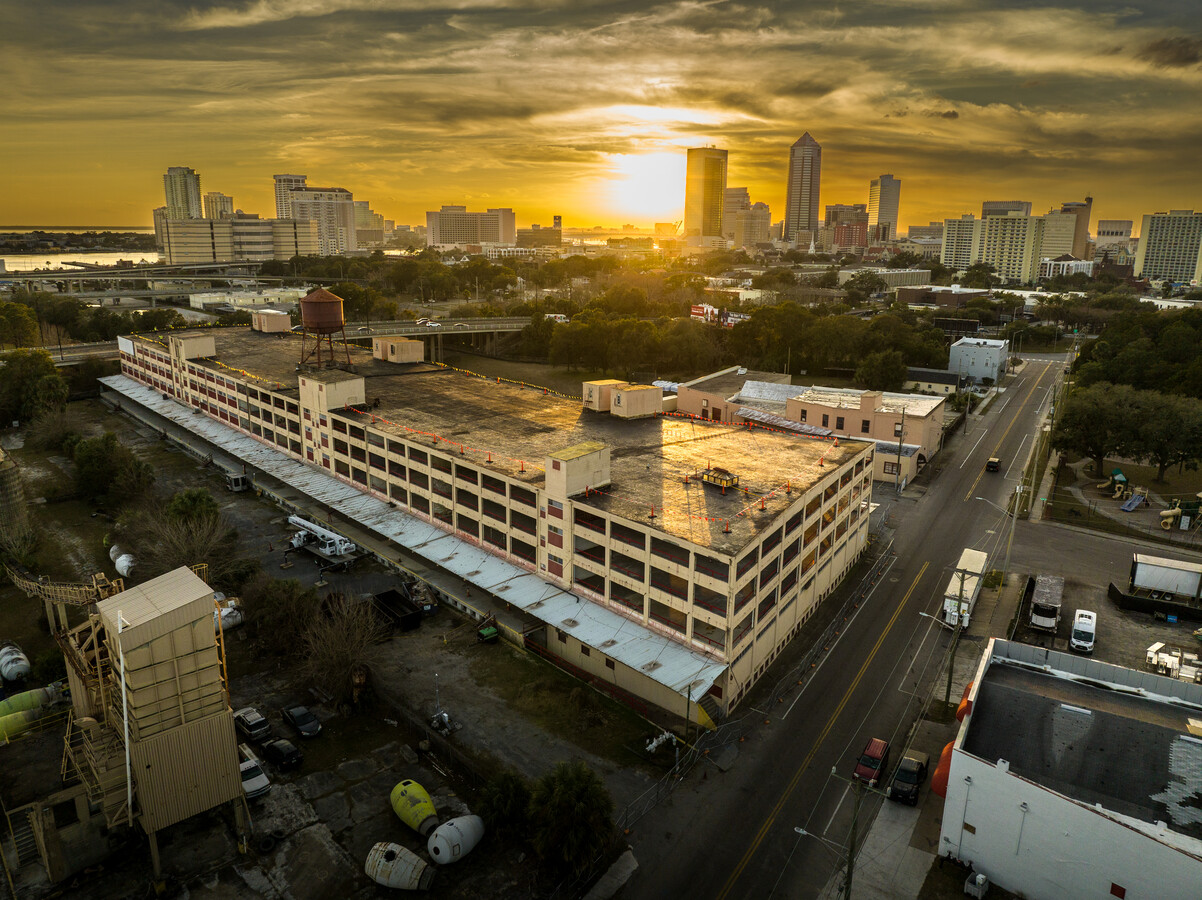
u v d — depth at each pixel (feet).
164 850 155.33
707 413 442.09
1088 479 384.27
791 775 178.40
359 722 194.90
